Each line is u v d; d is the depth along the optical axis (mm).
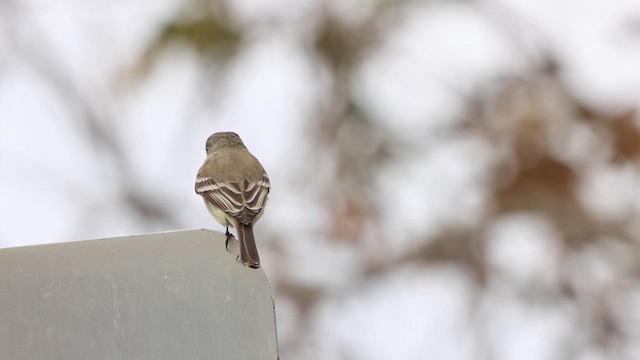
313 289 15594
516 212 14625
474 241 14977
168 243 7469
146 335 7434
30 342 7531
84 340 7488
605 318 15055
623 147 14359
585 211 14500
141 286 7477
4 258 7574
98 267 7516
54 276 7562
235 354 7301
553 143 14531
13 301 7566
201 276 7387
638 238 14531
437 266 15133
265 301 7285
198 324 7371
